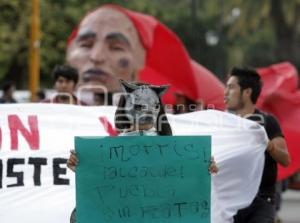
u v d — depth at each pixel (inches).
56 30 1198.3
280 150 312.0
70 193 293.3
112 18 561.9
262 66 2209.6
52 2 1207.6
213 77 530.9
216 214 297.0
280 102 525.7
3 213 289.4
